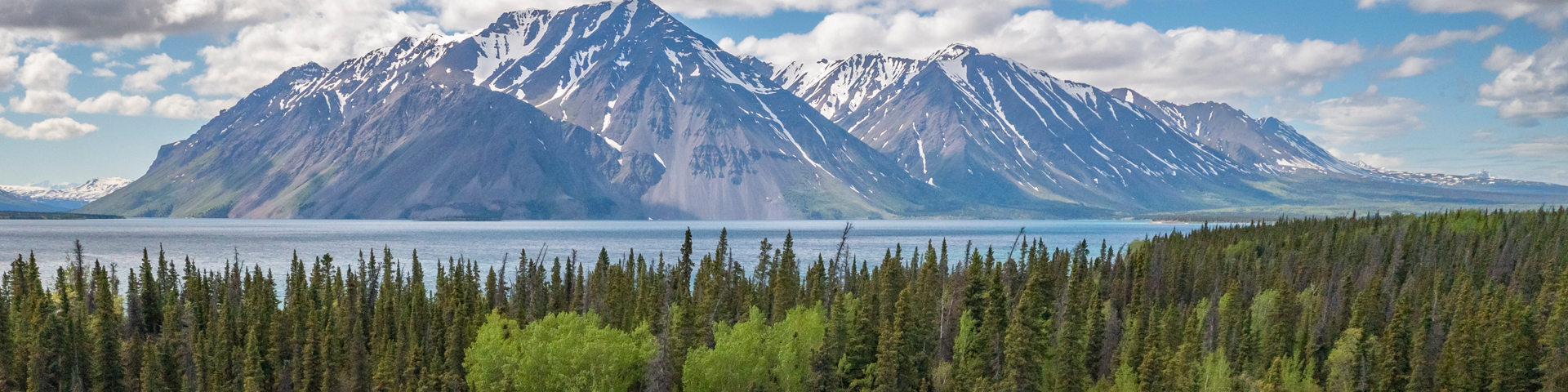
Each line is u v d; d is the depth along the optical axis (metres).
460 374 123.56
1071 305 130.12
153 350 132.88
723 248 186.50
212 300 170.62
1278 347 129.62
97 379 128.88
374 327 141.38
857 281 175.75
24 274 188.75
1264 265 195.00
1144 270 175.12
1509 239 198.62
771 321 140.12
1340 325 142.62
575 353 104.69
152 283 170.62
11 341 134.25
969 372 111.19
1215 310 144.50
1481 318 130.62
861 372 113.75
